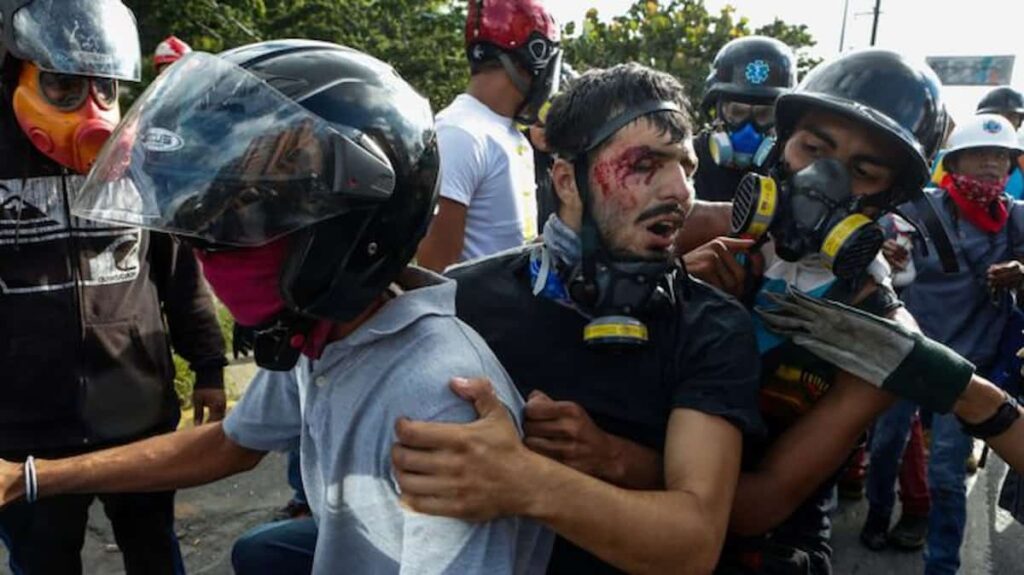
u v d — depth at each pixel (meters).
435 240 2.42
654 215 1.32
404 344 1.13
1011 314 3.24
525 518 1.14
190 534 3.17
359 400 1.12
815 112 1.51
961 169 3.26
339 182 1.03
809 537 1.63
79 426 2.09
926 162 1.48
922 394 1.38
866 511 3.84
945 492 2.96
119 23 1.99
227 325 5.03
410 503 1.06
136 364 2.19
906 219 1.62
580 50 13.08
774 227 1.46
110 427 2.14
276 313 1.14
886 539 3.51
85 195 1.13
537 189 3.02
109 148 1.14
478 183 2.47
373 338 1.13
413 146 1.14
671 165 1.33
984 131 3.20
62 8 1.88
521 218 2.59
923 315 3.36
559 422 1.25
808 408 1.50
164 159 1.07
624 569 1.15
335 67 1.12
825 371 1.49
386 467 1.10
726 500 1.24
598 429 1.29
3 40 1.86
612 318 1.32
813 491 1.46
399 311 1.14
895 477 3.40
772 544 1.54
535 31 2.47
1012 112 5.39
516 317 1.44
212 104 1.08
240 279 1.11
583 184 1.36
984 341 3.27
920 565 3.39
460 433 1.05
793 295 1.44
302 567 1.59
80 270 2.05
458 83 14.06
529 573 1.26
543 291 1.43
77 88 1.92
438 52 13.80
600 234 1.35
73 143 1.92
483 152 2.46
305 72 1.11
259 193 1.04
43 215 1.99
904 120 1.45
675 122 1.32
